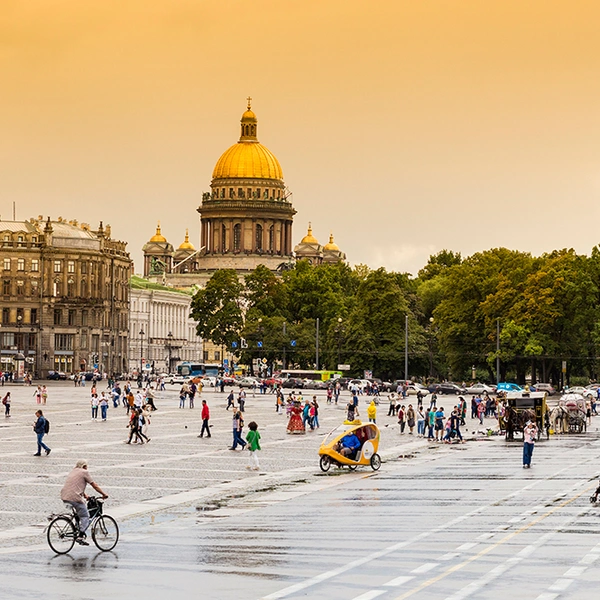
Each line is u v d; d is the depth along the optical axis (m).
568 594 49.81
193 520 76.00
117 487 94.69
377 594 50.12
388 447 141.12
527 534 67.44
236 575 55.09
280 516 77.44
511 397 155.12
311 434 157.62
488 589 51.03
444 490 92.12
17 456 119.62
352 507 81.81
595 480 99.19
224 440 143.25
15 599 49.72
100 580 54.22
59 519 62.91
